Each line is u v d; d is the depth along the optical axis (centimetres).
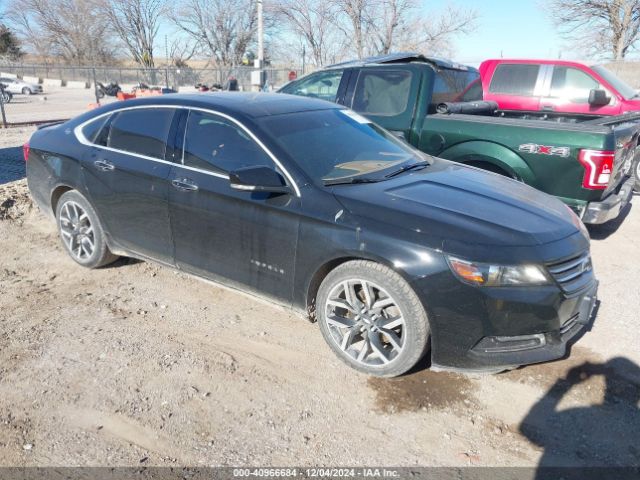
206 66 4325
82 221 475
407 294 307
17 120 1753
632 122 646
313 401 315
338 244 323
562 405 315
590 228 652
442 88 635
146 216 418
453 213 322
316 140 385
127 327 391
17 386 321
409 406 312
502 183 396
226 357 356
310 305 355
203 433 288
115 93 2806
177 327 393
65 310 413
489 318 296
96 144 452
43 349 359
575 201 522
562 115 743
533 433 293
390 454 276
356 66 657
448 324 301
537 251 303
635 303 445
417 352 314
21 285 454
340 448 280
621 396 323
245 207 360
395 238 308
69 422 293
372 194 339
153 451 274
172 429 290
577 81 908
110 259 479
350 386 329
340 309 349
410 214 317
